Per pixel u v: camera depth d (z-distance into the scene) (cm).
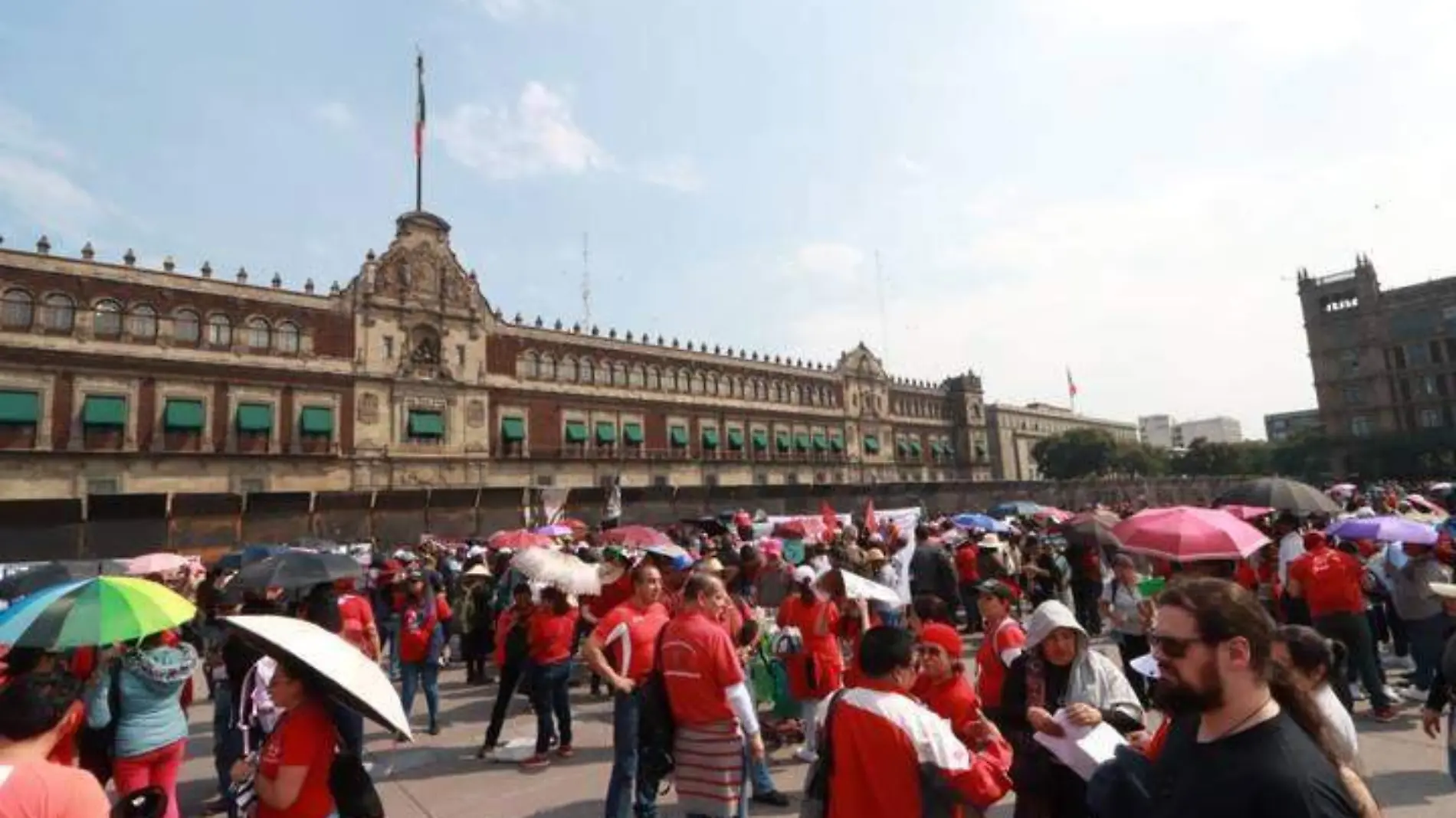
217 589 1253
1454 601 760
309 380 4784
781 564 1350
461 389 5462
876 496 5606
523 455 5731
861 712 425
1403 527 1028
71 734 592
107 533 3200
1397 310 9144
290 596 1314
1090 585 1648
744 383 7562
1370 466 8838
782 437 7762
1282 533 1252
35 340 3884
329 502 3791
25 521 3036
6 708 365
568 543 2317
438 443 5297
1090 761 418
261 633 438
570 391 6134
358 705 427
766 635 1082
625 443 6456
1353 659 982
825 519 2906
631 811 721
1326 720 287
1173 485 8525
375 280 5166
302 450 4697
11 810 323
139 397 4191
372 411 5012
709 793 587
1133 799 309
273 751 439
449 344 5478
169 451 4212
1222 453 10919
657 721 611
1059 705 528
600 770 923
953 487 6109
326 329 4912
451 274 5578
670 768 609
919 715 420
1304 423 14488
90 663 732
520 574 1602
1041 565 1778
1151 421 18650
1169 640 284
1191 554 863
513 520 4341
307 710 447
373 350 5088
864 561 1439
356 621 1019
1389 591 1189
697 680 597
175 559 1576
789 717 1012
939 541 1759
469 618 1526
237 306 4578
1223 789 257
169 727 659
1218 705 272
